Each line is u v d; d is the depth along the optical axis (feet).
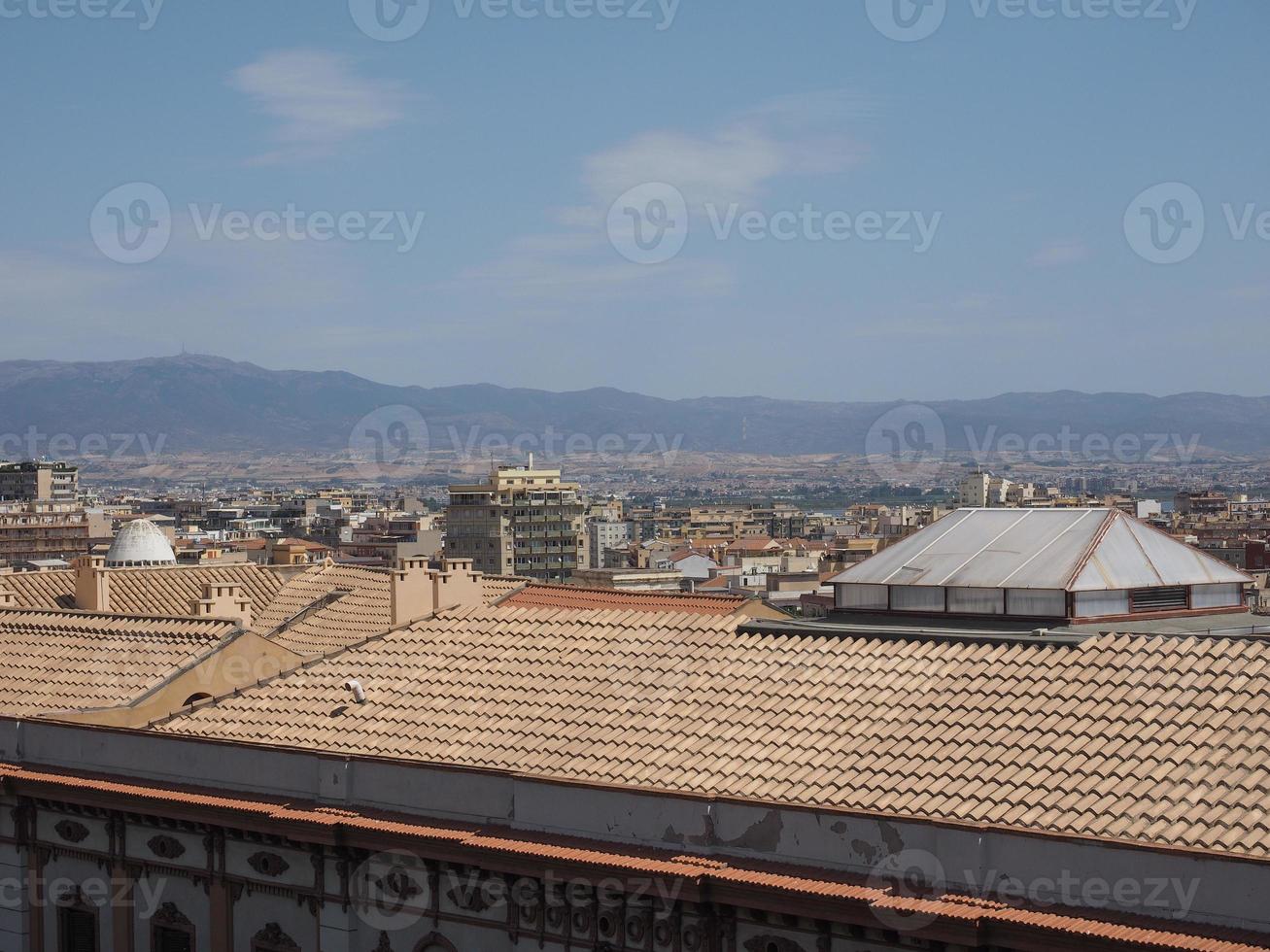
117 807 125.59
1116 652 102.83
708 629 122.62
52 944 132.77
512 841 104.73
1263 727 91.56
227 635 146.30
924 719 102.42
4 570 238.89
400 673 129.39
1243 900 81.10
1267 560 442.09
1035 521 131.54
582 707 115.96
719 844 99.25
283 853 117.80
